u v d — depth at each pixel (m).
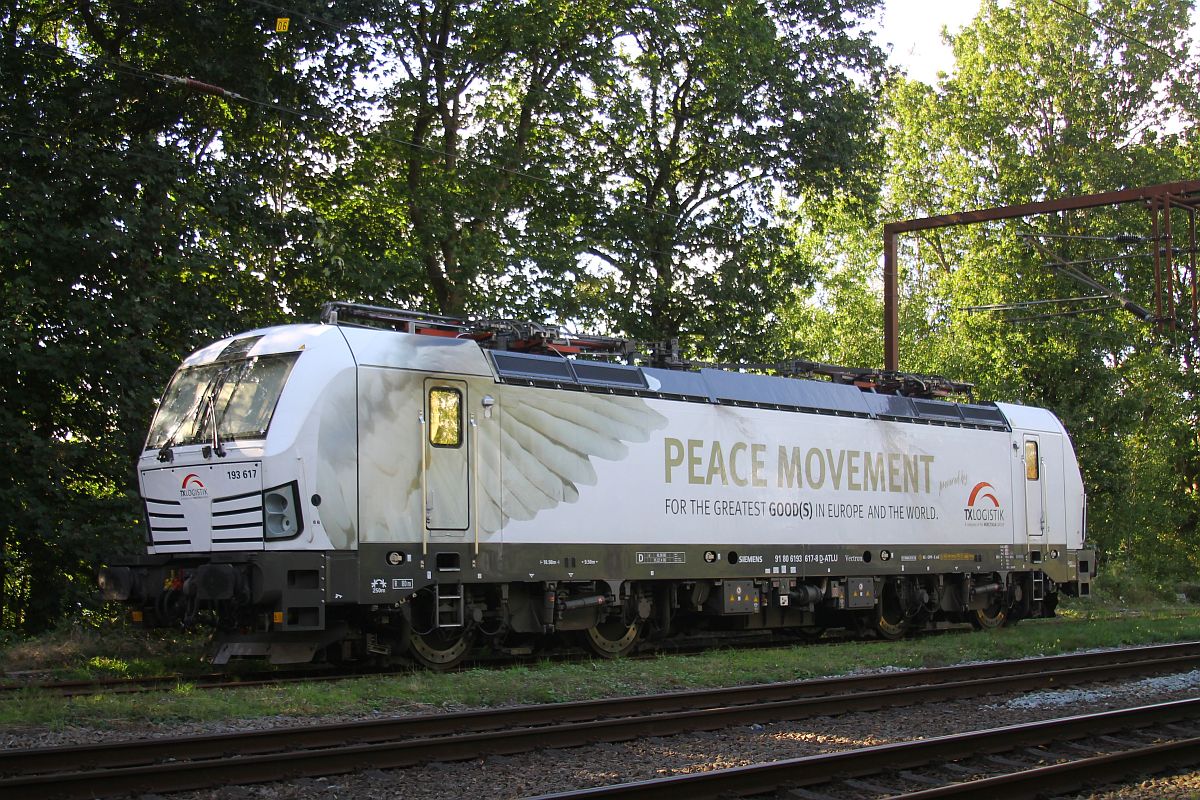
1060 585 22.42
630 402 15.77
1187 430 41.50
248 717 10.27
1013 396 35.62
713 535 16.48
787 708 10.82
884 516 18.91
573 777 8.38
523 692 11.92
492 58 25.53
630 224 27.89
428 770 8.51
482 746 8.98
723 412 16.89
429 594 13.75
